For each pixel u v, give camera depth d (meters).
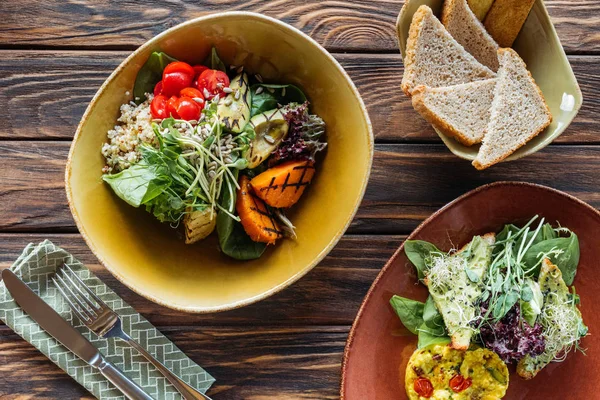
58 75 0.86
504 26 0.83
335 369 0.87
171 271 0.82
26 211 0.86
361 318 0.83
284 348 0.87
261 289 0.82
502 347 0.81
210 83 0.81
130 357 0.85
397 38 0.86
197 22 0.79
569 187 0.87
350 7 0.87
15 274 0.84
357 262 0.87
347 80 0.80
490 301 0.81
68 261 0.85
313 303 0.87
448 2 0.81
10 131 0.86
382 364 0.84
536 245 0.84
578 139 0.87
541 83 0.83
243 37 0.81
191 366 0.85
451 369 0.83
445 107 0.81
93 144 0.80
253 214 0.81
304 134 0.82
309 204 0.84
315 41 0.82
